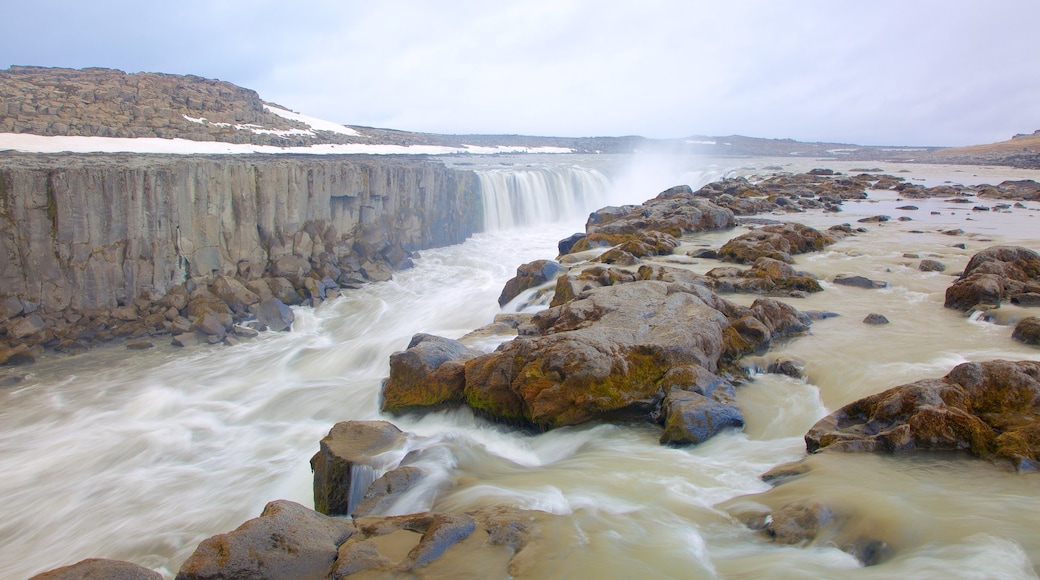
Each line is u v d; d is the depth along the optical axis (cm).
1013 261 1571
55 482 1364
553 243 4053
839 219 2856
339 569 629
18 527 1193
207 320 2433
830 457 799
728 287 1596
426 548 646
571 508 755
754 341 1215
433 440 973
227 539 640
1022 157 8125
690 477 832
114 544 1099
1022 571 578
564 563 633
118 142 4419
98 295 2436
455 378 1160
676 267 1827
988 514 662
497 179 4391
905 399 845
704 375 1041
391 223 3619
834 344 1234
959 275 1745
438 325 2394
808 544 654
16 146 3809
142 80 6544
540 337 1121
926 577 583
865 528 660
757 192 3734
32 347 2228
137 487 1300
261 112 7181
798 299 1546
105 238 2445
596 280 1548
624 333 1128
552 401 1025
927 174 5759
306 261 2992
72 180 2352
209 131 5375
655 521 723
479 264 3509
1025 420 802
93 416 1769
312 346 2323
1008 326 1304
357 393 1619
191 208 2658
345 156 5378
